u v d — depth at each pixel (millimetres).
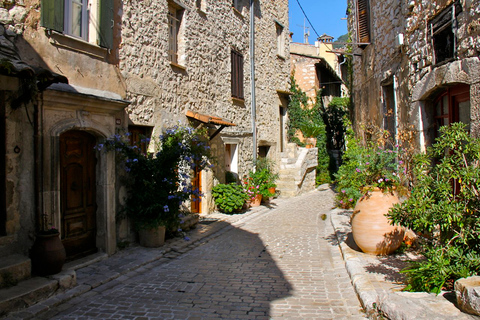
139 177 6285
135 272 5215
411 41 6223
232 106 11094
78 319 3668
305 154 15367
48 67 4953
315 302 4031
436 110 5785
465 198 3621
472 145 3699
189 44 8688
